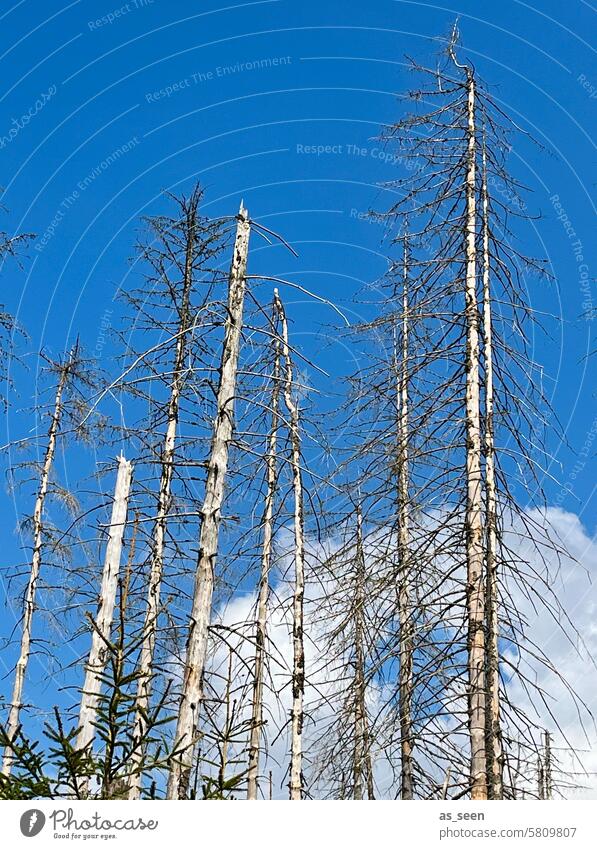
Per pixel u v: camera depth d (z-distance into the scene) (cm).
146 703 1334
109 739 858
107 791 870
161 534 1675
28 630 1833
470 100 1556
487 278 1446
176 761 903
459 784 1210
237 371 1209
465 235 1482
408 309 1469
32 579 1855
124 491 1481
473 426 1357
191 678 1070
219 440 1173
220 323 1217
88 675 1300
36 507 1880
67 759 855
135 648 877
